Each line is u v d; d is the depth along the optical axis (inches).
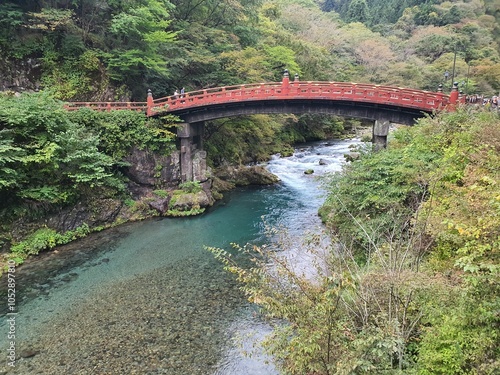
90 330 424.2
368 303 259.0
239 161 1211.2
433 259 315.9
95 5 959.0
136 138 832.9
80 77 916.6
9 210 615.2
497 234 258.5
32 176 640.4
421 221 350.6
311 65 1603.1
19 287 518.6
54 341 403.9
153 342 403.5
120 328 428.5
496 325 220.1
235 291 513.7
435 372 222.1
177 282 538.9
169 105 880.9
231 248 661.3
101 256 625.6
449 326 234.7
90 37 960.3
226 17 1278.3
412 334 261.6
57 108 688.4
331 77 1697.8
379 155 581.0
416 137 584.7
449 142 526.3
